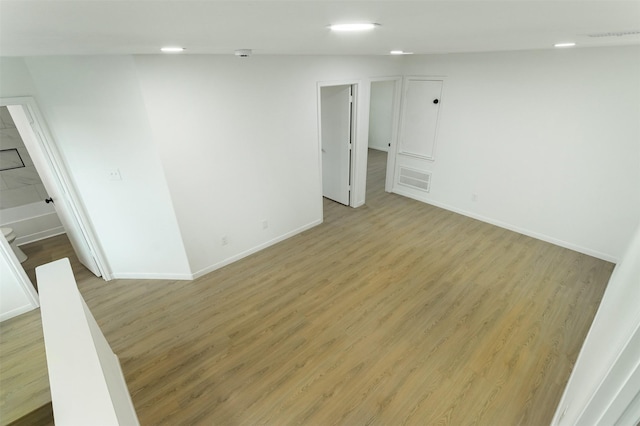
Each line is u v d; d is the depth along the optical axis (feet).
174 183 9.70
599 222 11.21
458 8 2.32
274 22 2.85
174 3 1.84
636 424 1.82
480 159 13.80
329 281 10.85
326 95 15.28
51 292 5.44
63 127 8.89
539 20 3.03
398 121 16.51
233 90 9.98
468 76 13.02
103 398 3.61
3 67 7.95
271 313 9.49
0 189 13.33
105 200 9.91
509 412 6.53
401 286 10.46
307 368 7.66
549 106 11.22
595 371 2.69
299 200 13.64
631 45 9.02
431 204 16.67
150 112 8.59
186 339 8.63
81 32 3.06
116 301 10.16
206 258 11.34
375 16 2.65
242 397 7.03
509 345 8.08
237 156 10.89
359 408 6.73
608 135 10.25
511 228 13.73
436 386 7.13
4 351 8.35
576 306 9.27
